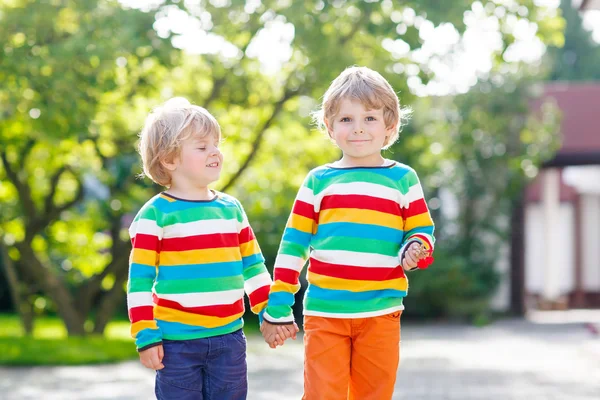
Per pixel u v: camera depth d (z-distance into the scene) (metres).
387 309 3.17
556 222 18.34
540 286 20.88
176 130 3.14
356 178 3.20
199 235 3.13
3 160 12.09
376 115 3.18
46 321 18.55
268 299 3.26
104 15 9.52
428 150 16.61
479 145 16.38
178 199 3.17
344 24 10.66
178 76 11.76
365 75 3.22
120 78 10.59
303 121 12.62
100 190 16.56
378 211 3.17
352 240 3.15
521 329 14.71
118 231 13.24
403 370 8.77
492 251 16.72
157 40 9.62
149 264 3.09
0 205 12.81
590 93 18.69
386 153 15.91
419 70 10.49
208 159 3.18
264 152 13.27
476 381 7.86
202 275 3.11
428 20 9.66
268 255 16.05
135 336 3.02
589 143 17.50
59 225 14.11
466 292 16.27
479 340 12.61
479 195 16.55
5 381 8.12
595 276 21.00
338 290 3.15
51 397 7.03
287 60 11.23
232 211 3.26
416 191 3.24
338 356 3.16
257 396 7.05
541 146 16.30
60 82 9.23
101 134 11.52
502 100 16.06
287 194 13.69
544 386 7.51
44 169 12.84
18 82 9.26
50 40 9.95
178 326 3.10
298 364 9.77
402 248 3.11
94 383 7.97
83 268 14.56
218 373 3.15
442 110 16.56
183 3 9.83
